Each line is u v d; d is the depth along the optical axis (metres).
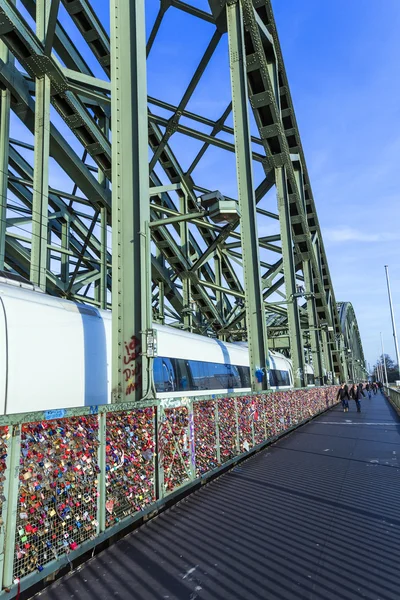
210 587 4.23
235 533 5.73
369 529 5.79
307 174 34.06
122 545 5.36
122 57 9.47
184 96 22.22
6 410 7.85
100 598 4.03
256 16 21.42
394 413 27.30
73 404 9.36
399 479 8.66
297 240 33.38
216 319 36.81
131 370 8.38
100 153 21.75
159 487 6.61
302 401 21.61
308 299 36.00
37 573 4.00
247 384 20.89
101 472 5.19
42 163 15.83
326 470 9.78
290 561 4.80
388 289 50.22
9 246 23.47
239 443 11.03
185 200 29.64
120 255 8.84
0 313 8.16
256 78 23.25
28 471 4.04
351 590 4.12
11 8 14.88
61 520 4.44
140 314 8.46
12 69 16.95
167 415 7.22
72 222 27.31
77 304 10.72
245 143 17.61
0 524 3.69
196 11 19.19
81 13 19.36
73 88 17.25
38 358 8.68
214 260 37.41
